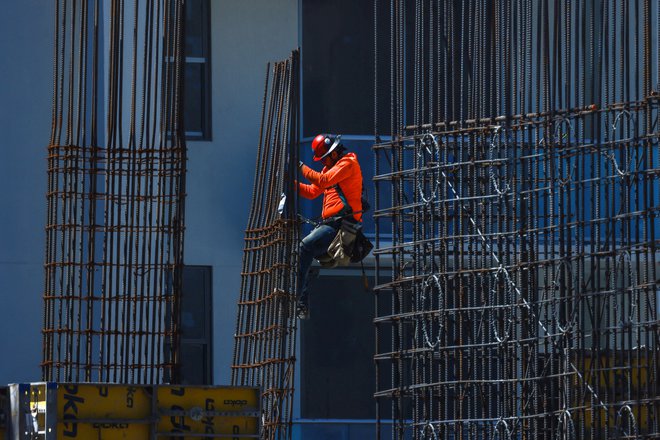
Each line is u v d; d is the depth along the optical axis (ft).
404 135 153.99
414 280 149.48
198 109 250.98
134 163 152.66
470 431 148.87
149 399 140.56
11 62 221.87
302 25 254.47
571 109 141.49
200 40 252.01
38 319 219.82
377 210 153.79
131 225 151.53
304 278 175.73
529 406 143.64
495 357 146.82
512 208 152.76
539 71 144.97
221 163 249.75
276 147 168.04
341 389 252.21
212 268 247.70
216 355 246.06
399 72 154.20
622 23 140.26
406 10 250.78
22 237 220.23
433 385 147.43
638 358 135.64
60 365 151.53
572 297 138.72
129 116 211.00
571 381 140.97
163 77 155.02
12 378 218.18
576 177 140.46
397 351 151.94
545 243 142.10
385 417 251.80
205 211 248.73
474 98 148.05
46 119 221.87
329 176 176.14
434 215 149.07
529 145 143.64
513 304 142.72
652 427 139.23
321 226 177.17
